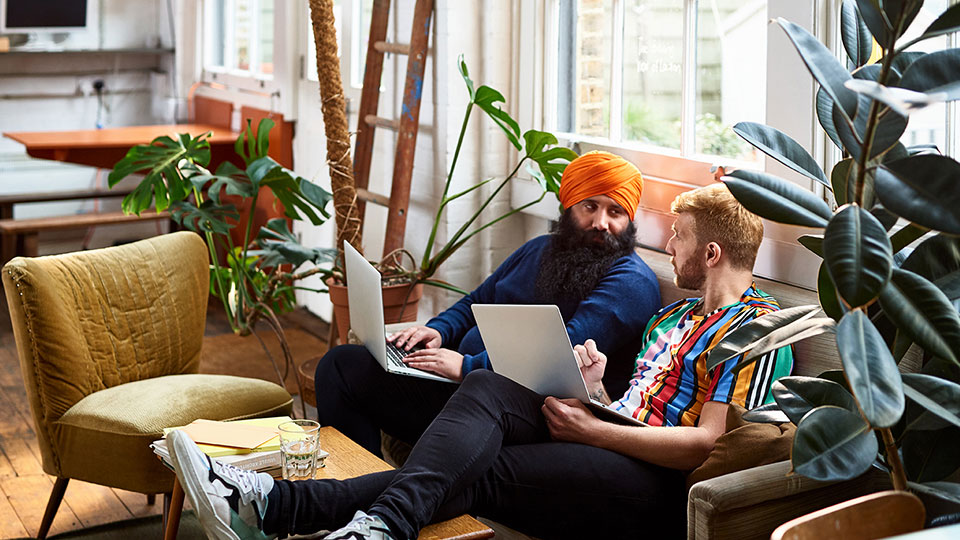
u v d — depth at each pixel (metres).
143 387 2.74
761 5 2.64
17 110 6.15
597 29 3.26
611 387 2.63
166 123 6.36
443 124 3.64
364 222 4.44
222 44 5.91
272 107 5.25
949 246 1.72
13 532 2.82
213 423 2.28
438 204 3.71
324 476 2.20
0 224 5.44
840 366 2.11
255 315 3.72
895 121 1.59
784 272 2.54
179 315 2.99
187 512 2.96
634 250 2.76
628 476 2.15
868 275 1.47
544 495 2.14
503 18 3.55
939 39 2.21
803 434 1.61
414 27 3.59
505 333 2.29
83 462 2.61
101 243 6.51
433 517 2.06
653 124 3.09
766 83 2.57
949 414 1.55
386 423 2.70
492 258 3.69
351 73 4.55
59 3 6.07
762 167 2.66
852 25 1.91
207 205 3.65
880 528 1.51
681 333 2.41
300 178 3.49
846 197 1.77
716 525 1.79
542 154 3.07
